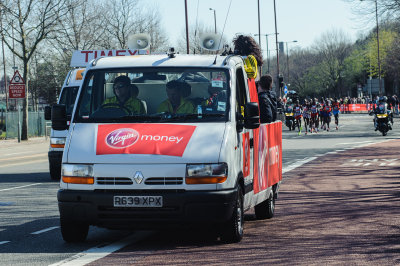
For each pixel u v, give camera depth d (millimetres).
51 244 14211
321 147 45656
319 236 14492
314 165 32781
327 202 20094
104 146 13383
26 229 16281
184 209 12898
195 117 13977
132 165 13039
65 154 13523
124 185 13023
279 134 18531
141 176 12969
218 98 14195
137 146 13281
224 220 13125
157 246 13766
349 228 15438
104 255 12844
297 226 15914
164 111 14141
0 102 163000
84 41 94250
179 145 13281
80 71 29469
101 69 14773
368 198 20797
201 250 13172
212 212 12969
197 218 12945
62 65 118875
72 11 80438
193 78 14398
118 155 13172
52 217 18219
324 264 11625
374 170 29656
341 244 13508
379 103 58031
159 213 12922
